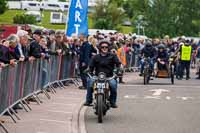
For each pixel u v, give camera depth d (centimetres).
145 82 4469
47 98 3102
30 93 2802
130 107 2933
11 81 2336
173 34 13300
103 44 2511
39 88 3034
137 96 3500
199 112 2783
